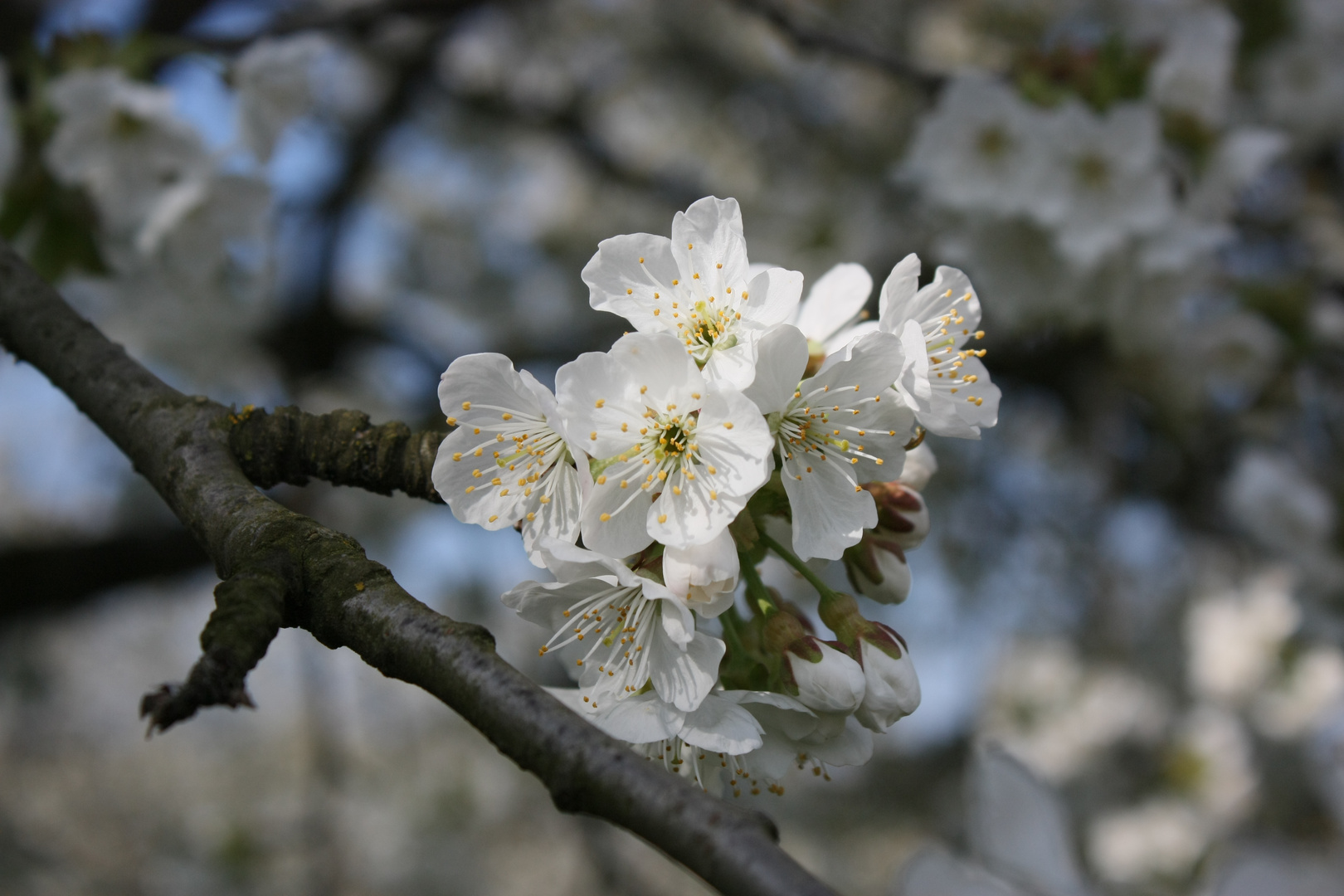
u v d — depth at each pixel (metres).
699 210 1.91
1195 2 5.81
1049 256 4.44
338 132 6.84
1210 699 6.82
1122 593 7.81
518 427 1.96
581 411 1.79
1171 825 6.33
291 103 3.88
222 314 5.04
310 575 1.56
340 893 7.51
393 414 7.25
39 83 3.65
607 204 8.55
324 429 2.04
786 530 2.12
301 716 10.90
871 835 8.74
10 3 4.96
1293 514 5.48
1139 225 4.17
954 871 1.83
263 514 1.70
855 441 1.88
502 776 9.05
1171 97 4.36
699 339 1.87
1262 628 6.75
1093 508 7.34
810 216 6.89
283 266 6.54
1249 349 5.61
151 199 3.72
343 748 7.66
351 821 8.66
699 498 1.77
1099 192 4.23
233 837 8.45
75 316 2.30
